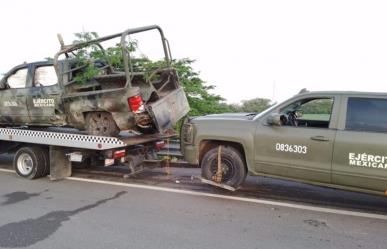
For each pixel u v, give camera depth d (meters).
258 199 6.55
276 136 6.25
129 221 5.42
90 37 8.26
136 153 7.96
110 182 7.71
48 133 7.90
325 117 6.25
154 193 6.88
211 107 14.48
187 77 15.05
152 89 7.88
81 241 4.71
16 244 4.62
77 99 8.01
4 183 7.73
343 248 4.61
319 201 6.52
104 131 7.94
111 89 7.66
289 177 6.24
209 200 6.46
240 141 6.50
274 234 5.01
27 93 8.70
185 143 7.06
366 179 5.66
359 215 5.82
